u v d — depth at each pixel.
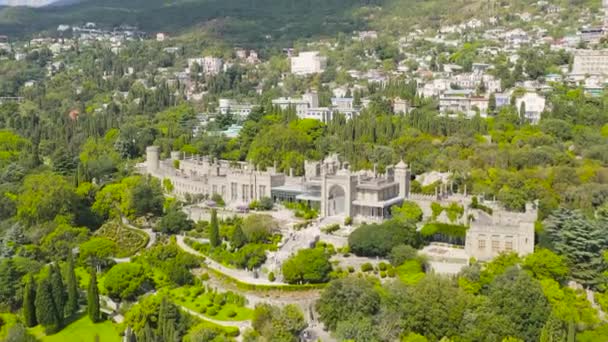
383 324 179.12
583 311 184.12
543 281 192.00
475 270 199.00
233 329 190.12
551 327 166.75
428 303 178.50
